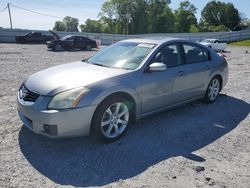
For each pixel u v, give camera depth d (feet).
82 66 15.94
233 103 21.77
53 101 12.40
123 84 13.96
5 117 16.87
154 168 11.87
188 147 13.96
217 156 13.12
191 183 10.86
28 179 10.75
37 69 37.17
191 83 18.31
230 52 99.91
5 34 119.34
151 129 15.97
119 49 17.46
